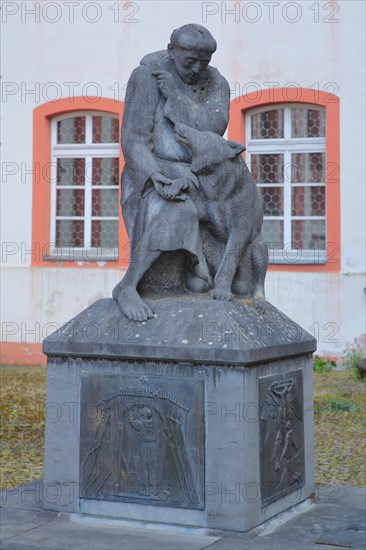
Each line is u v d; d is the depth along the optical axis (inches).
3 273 647.8
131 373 214.8
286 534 209.0
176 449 209.9
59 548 198.8
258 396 210.4
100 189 652.1
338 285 584.7
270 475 216.4
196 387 207.8
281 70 597.9
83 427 219.6
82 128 652.7
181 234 219.3
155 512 212.5
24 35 643.5
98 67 631.8
